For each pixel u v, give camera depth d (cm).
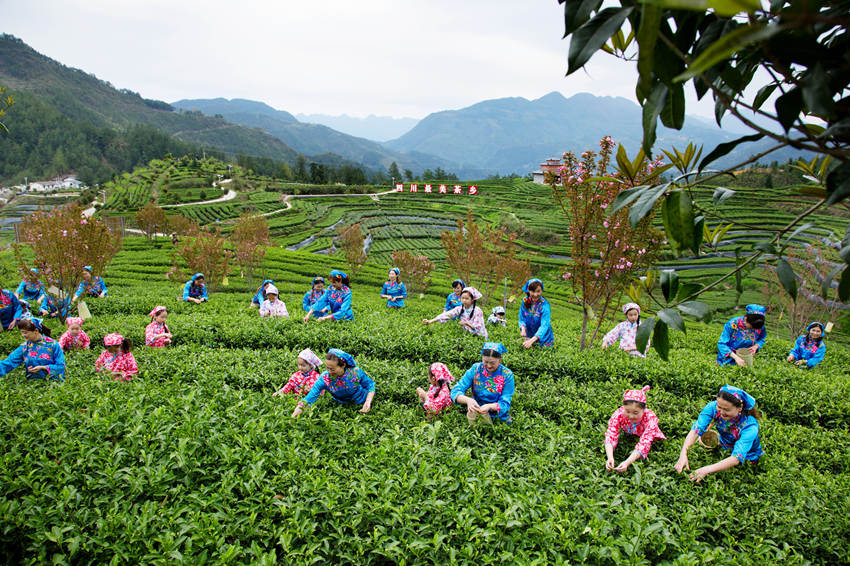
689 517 537
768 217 6162
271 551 426
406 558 443
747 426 660
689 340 1457
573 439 725
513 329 1326
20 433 589
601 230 1120
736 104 193
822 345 1229
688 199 196
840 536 540
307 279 3153
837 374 1212
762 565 475
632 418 694
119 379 867
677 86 185
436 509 493
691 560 439
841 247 208
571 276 1176
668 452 698
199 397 749
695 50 187
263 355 1065
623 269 1098
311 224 7962
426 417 805
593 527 480
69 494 473
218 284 2511
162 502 514
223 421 657
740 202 6931
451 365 1069
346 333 1191
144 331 1219
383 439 632
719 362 1119
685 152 218
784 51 153
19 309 1222
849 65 148
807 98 150
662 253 1083
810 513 565
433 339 1156
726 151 175
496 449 683
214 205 9450
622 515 504
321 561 463
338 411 783
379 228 7900
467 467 575
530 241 6925
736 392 654
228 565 423
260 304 1446
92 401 708
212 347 1198
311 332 1200
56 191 16438
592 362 1038
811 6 106
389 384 921
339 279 1298
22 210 12962
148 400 725
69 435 590
